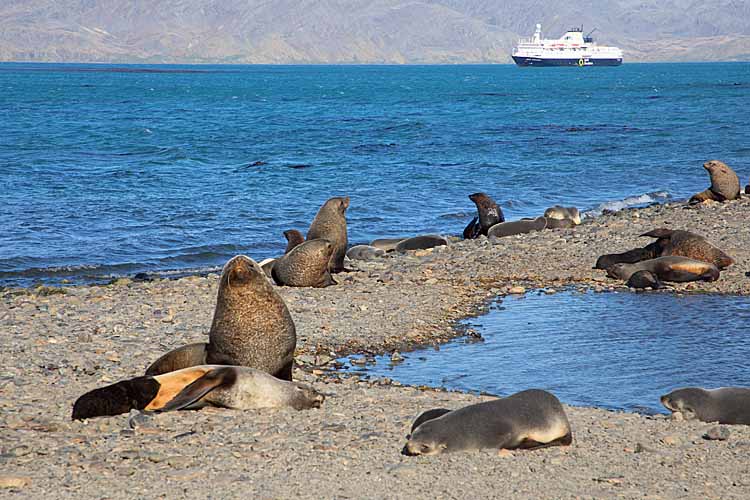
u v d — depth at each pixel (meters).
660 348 17.38
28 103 130.62
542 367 16.16
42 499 8.84
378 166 57.00
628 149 66.19
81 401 11.90
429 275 24.48
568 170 54.88
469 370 16.00
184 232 35.00
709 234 29.11
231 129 86.69
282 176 52.00
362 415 12.32
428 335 18.34
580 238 29.52
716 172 36.44
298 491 9.11
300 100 152.38
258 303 13.15
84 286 24.69
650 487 9.40
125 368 14.96
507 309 20.67
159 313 19.50
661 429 11.88
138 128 85.75
